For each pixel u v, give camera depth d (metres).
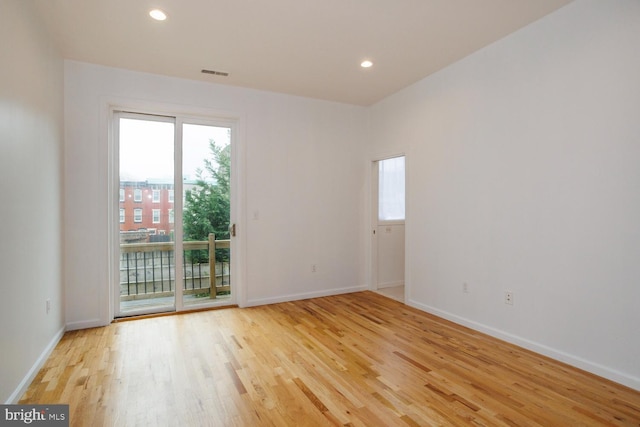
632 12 2.24
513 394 2.19
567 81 2.59
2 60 1.92
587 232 2.48
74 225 3.39
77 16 2.62
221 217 4.24
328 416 1.96
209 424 1.89
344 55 3.35
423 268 4.01
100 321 3.48
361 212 5.09
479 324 3.32
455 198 3.58
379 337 3.18
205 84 4.00
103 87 3.52
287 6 2.52
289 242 4.51
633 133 2.24
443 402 2.10
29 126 2.36
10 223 2.01
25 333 2.24
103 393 2.20
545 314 2.76
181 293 3.99
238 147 4.24
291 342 3.06
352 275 5.01
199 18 2.67
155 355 2.78
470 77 3.38
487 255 3.24
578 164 2.53
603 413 1.98
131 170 3.80
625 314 2.28
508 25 2.84
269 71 3.72
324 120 4.75
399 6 2.54
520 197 2.94
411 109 4.17
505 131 3.06
